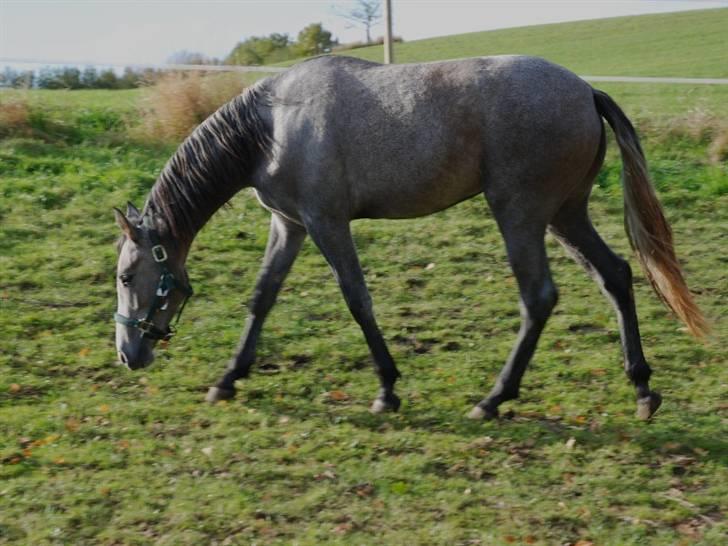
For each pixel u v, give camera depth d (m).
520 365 5.37
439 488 4.71
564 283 7.61
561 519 4.42
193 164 5.46
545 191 5.12
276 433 5.34
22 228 8.51
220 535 4.33
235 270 7.89
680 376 6.06
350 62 5.36
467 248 8.25
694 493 4.64
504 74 5.09
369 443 5.18
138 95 13.63
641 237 5.20
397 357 6.41
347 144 5.21
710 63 20.19
